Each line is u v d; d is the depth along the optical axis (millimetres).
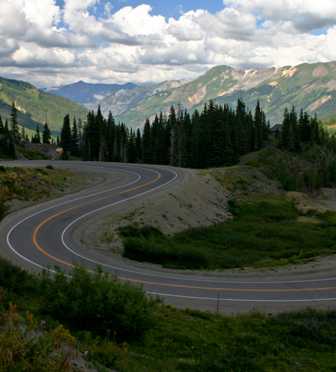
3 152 104938
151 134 122312
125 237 38875
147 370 11312
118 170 72938
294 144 124500
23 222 40000
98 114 128375
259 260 40156
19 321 10148
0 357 7059
